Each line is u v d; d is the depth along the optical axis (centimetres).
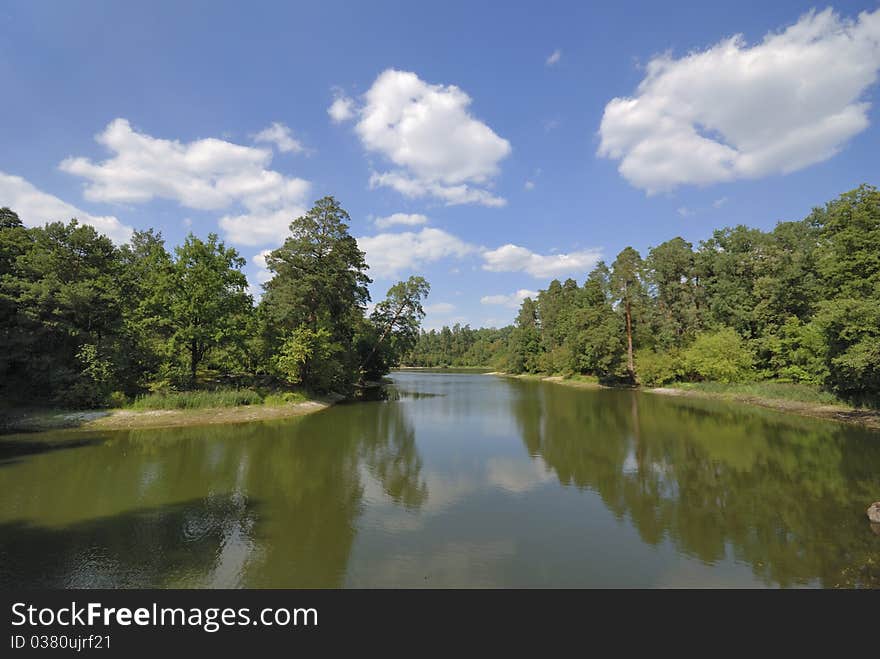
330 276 3672
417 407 3559
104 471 1532
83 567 867
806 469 1580
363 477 1520
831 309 2369
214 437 2166
